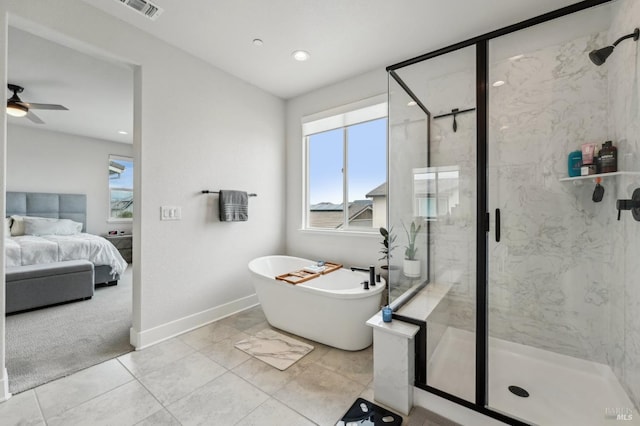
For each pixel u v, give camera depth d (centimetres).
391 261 199
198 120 256
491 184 197
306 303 225
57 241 363
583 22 169
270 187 333
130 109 386
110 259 398
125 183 584
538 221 190
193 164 253
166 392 167
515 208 196
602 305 172
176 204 240
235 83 289
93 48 191
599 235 173
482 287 175
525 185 193
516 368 183
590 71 171
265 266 302
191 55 248
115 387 171
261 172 321
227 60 258
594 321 175
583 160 171
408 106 207
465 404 144
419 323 162
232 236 290
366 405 157
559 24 174
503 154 197
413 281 200
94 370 188
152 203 224
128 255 557
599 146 167
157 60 224
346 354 211
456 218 199
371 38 223
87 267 340
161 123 228
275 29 213
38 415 147
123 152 580
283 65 266
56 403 156
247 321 271
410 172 205
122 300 339
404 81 206
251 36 222
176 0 182
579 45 172
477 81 184
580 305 179
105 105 372
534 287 192
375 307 215
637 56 136
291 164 349
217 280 275
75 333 245
